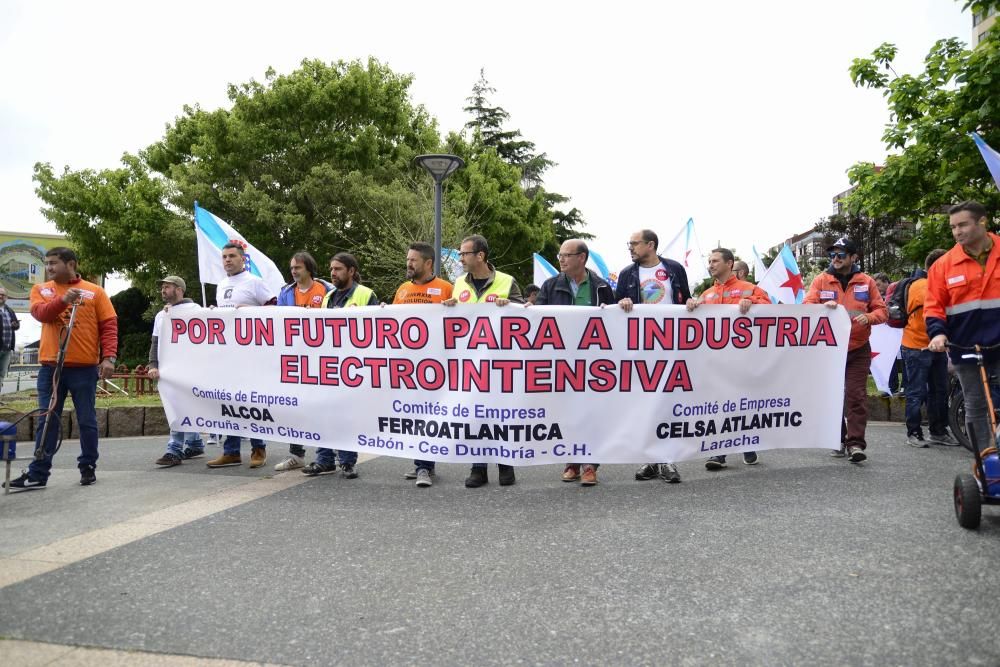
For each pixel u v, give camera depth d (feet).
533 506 15.60
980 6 31.53
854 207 39.73
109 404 33.37
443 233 74.43
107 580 11.14
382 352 18.86
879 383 33.01
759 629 9.02
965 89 32.17
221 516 14.99
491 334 17.99
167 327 21.59
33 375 63.87
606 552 12.15
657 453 18.08
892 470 19.02
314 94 80.48
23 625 9.46
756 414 19.07
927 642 8.56
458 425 18.13
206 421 21.13
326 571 11.44
